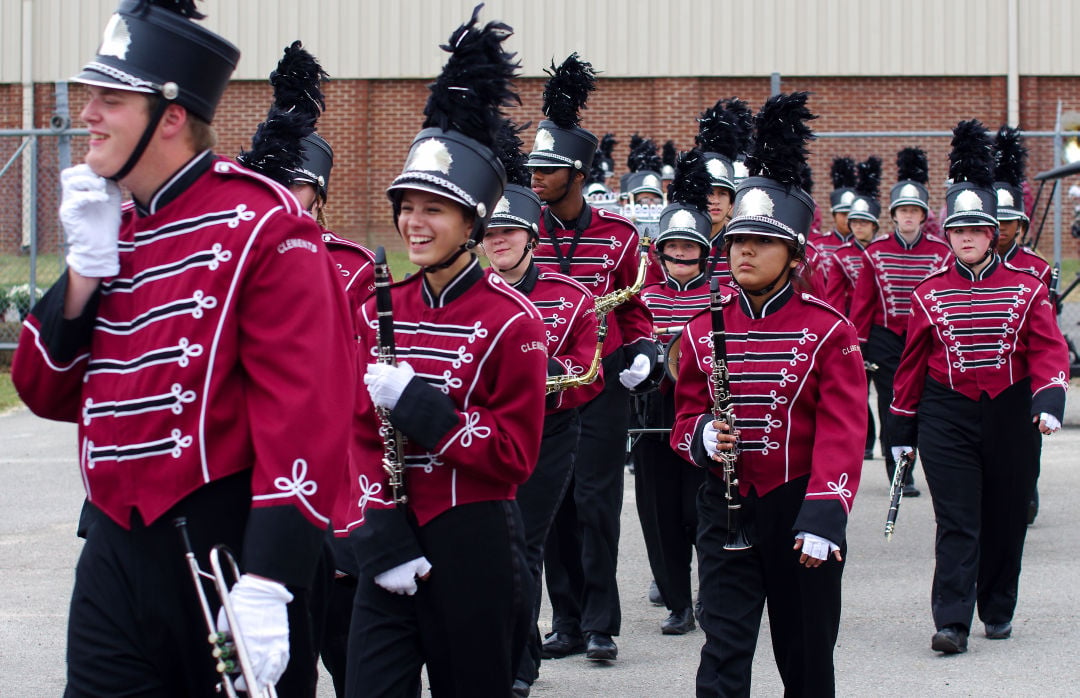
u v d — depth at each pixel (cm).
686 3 2858
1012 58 2839
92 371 395
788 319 609
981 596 820
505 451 484
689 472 826
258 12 2873
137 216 399
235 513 388
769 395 600
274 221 388
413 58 2892
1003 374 816
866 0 2852
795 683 597
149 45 387
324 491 380
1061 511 1162
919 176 1398
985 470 815
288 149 665
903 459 829
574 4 2864
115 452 387
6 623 825
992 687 725
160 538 384
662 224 934
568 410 726
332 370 389
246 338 385
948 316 822
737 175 1191
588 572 777
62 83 1830
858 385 600
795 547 577
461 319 501
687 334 632
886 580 950
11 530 1073
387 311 486
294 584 375
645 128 2892
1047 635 820
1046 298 823
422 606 485
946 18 2847
